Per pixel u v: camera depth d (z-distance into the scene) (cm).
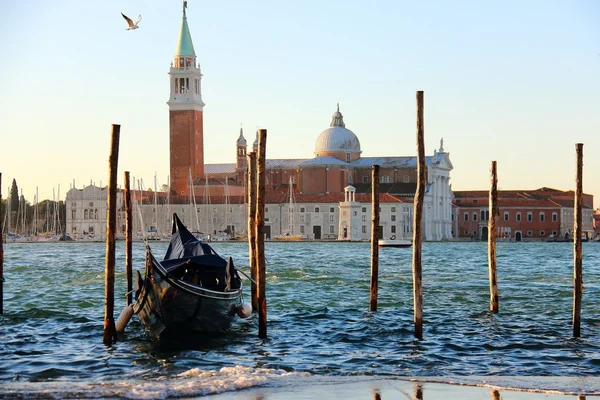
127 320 4538
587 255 15000
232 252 15925
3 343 4288
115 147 4022
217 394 3102
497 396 3106
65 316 5247
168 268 4491
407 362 3819
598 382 3338
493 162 5147
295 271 9425
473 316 5238
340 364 3769
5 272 9612
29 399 3011
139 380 3338
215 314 4434
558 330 4669
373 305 5347
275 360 3859
